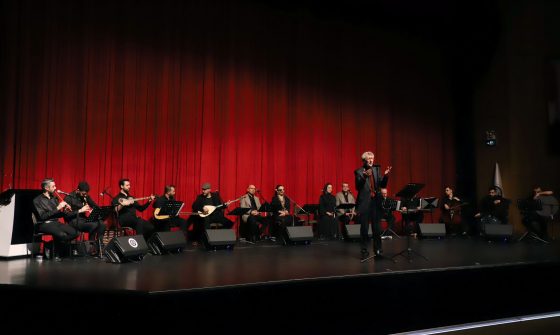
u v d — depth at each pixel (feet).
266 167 30.68
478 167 34.53
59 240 18.48
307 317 13.93
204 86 28.86
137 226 21.74
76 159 24.80
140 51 26.91
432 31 35.96
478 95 34.86
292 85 32.09
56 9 24.70
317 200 32.30
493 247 22.65
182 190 27.76
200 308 12.64
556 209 27.09
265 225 28.09
